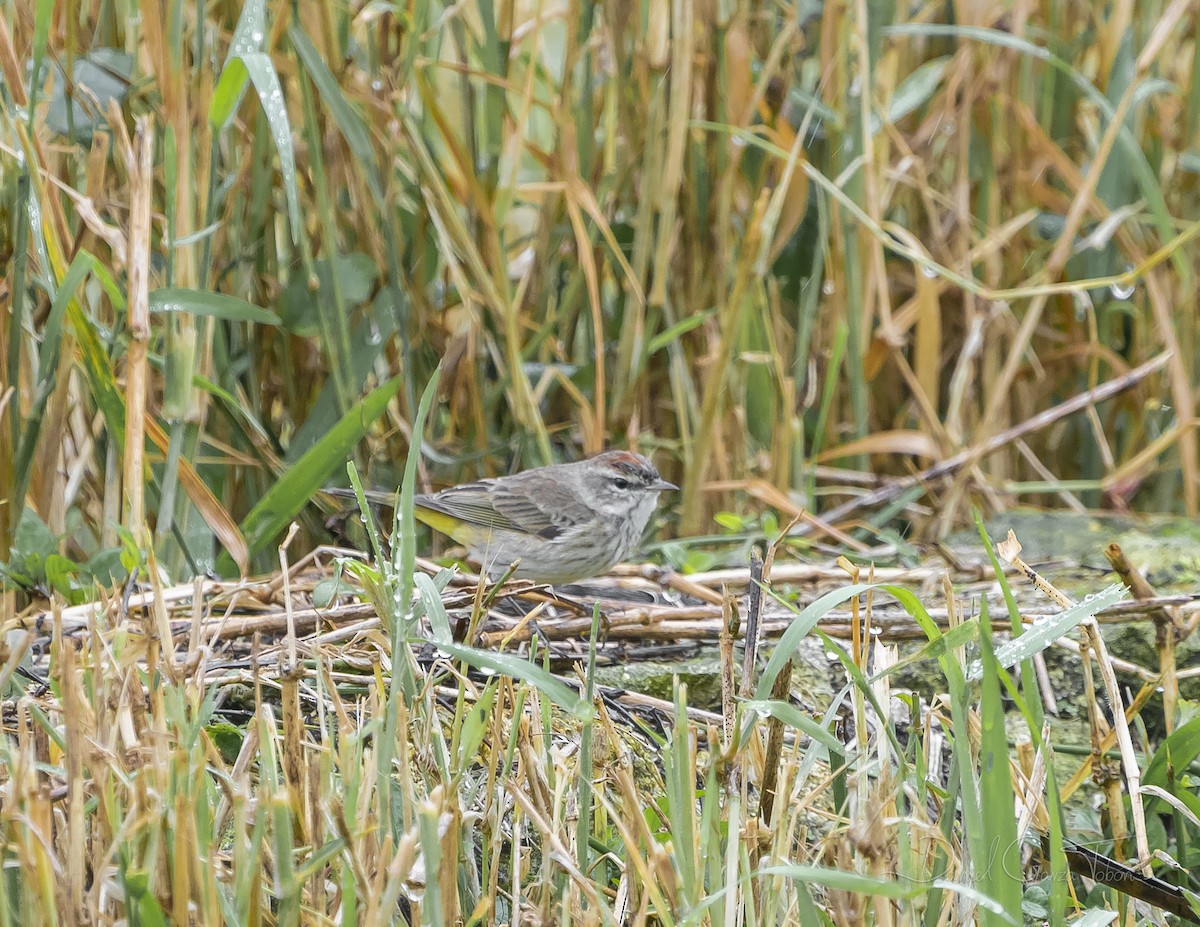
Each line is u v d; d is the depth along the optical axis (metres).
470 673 7.55
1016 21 11.82
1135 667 7.89
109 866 4.96
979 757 5.85
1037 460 12.65
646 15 10.99
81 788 4.82
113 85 9.61
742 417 11.43
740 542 10.92
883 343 11.66
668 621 8.47
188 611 8.11
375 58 10.77
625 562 10.83
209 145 9.27
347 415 8.73
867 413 11.88
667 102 10.87
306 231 10.80
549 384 11.79
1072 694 8.56
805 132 11.46
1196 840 7.24
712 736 5.14
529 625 8.20
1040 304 11.61
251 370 10.59
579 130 11.22
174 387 8.66
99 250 9.76
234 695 7.01
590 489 9.97
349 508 10.44
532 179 13.19
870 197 11.08
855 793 5.25
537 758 5.64
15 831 4.71
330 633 7.16
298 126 10.55
